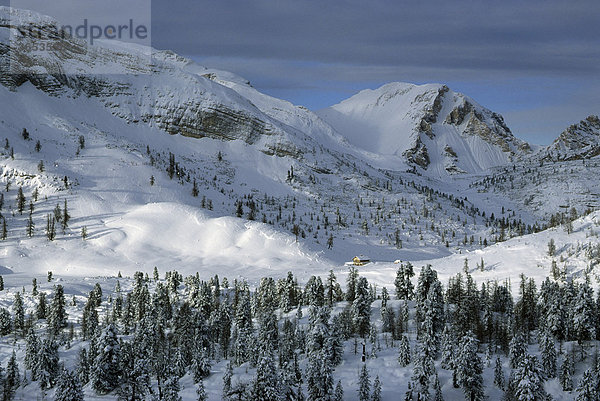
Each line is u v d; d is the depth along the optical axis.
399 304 162.62
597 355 120.50
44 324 161.75
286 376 110.38
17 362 137.12
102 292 191.88
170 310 168.00
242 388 113.94
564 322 136.12
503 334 135.62
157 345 135.88
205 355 130.62
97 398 118.38
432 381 117.94
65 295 184.75
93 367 120.50
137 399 114.94
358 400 113.31
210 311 163.88
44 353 125.62
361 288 148.38
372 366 127.62
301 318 160.12
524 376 107.00
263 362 105.88
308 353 132.50
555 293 139.00
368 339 143.00
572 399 110.62
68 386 107.31
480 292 158.62
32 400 120.19
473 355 112.44
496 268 196.38
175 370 130.88
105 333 120.88
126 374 117.69
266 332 135.88
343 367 128.75
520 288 162.00
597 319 134.12
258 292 181.62
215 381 126.06
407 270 175.12
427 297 141.88
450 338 125.69
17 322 154.25
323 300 167.62
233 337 147.38
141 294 169.12
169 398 111.25
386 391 116.50
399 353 127.31
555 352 117.69
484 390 116.12
